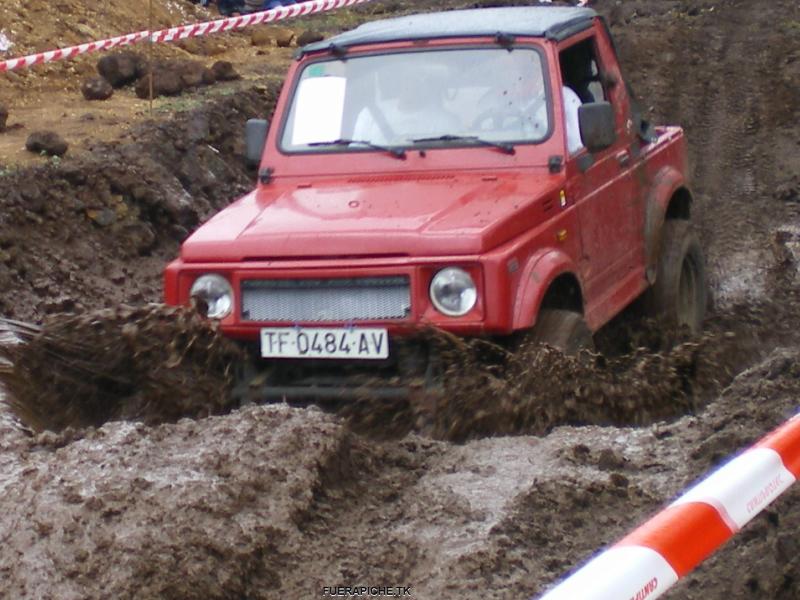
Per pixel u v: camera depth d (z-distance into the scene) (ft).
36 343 27.96
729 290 39.55
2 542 20.03
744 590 18.95
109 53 61.05
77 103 52.80
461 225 25.98
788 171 52.16
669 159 35.04
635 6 80.12
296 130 30.40
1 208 40.37
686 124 58.54
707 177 51.96
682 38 70.49
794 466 16.05
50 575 19.31
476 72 29.68
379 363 26.35
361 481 22.53
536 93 29.17
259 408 23.68
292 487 21.26
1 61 54.13
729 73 64.85
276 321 26.55
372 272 25.77
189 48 66.33
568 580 12.95
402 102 29.81
